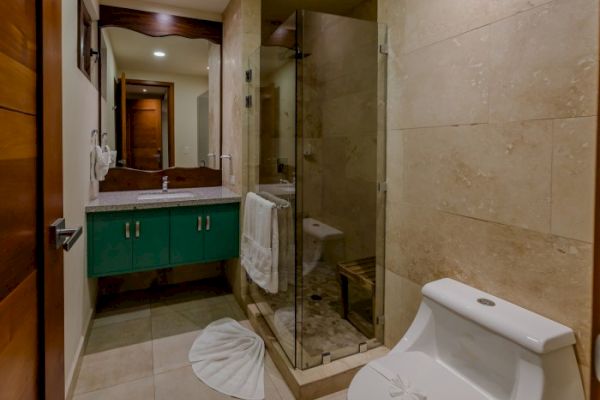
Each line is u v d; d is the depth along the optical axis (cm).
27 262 85
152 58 291
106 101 282
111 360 203
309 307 217
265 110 245
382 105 190
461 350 126
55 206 105
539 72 113
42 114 93
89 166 233
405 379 120
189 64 301
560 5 107
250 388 181
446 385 119
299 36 223
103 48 275
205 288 308
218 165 318
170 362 202
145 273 305
